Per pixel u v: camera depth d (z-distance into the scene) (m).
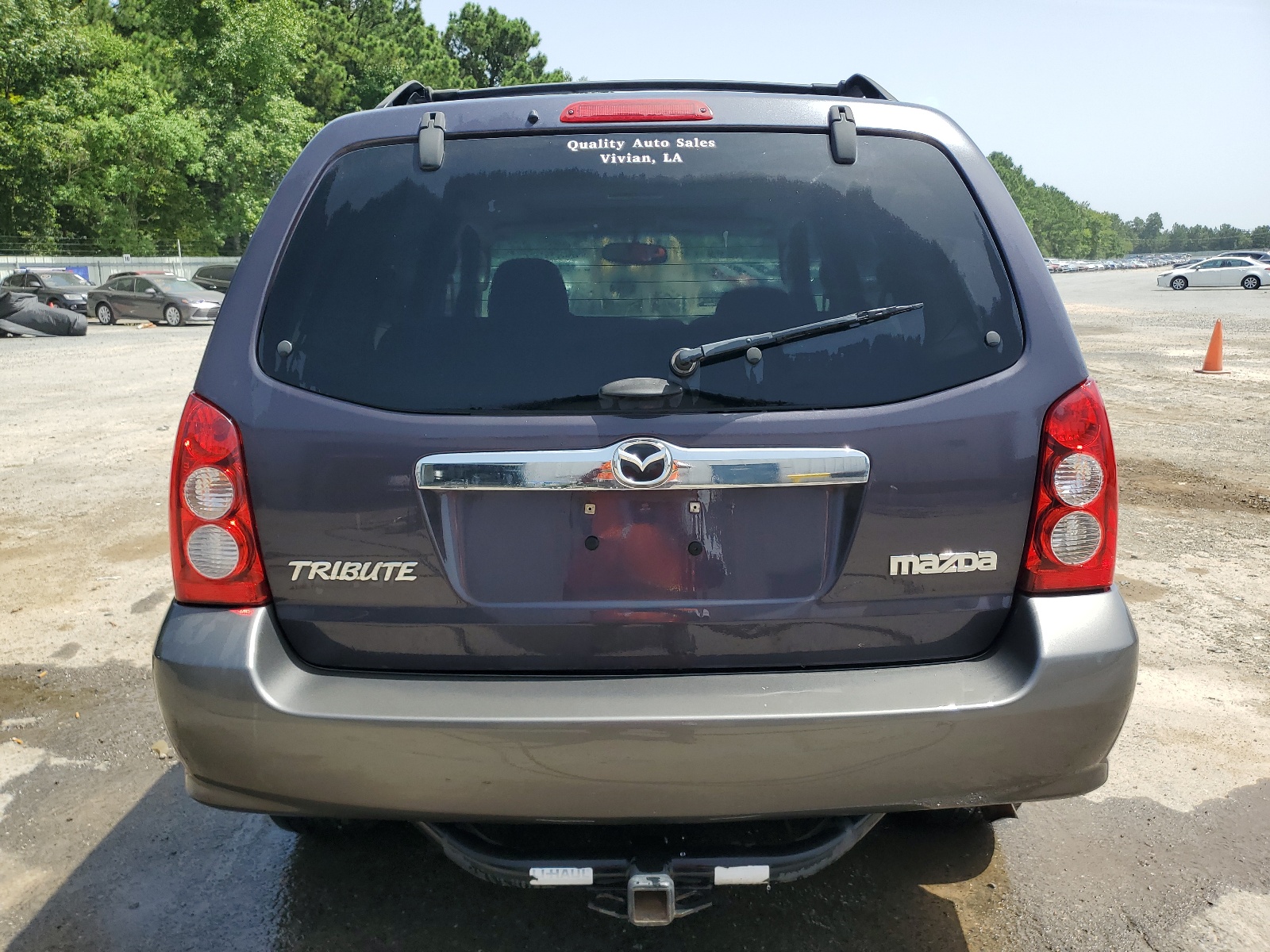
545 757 2.01
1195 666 4.29
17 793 3.33
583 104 2.29
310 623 2.16
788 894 2.78
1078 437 2.12
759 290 2.16
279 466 2.11
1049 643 2.08
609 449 2.06
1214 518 6.66
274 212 2.24
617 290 2.16
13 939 2.61
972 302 2.17
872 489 2.09
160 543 6.18
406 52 56.56
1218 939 2.59
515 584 2.13
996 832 3.09
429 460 2.08
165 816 3.20
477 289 2.17
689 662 2.14
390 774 2.04
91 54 43.38
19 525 6.57
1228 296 41.34
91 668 4.34
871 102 2.33
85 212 46.12
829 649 2.14
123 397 12.48
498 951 2.55
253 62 44.75
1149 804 3.24
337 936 2.62
